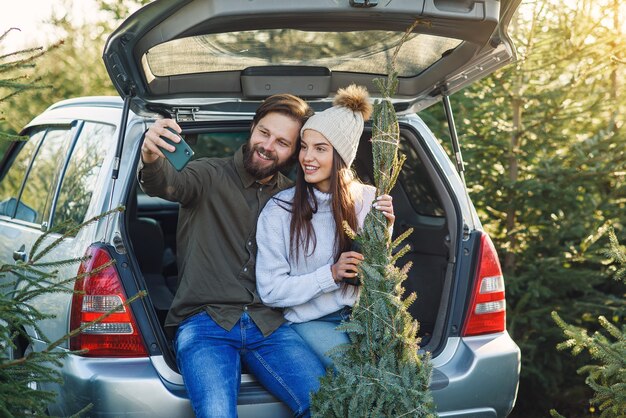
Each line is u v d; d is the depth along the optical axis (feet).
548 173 16.35
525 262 16.69
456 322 10.64
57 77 25.16
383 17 9.32
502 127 16.78
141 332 9.55
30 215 13.24
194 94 10.96
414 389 8.69
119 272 9.67
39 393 8.22
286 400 9.47
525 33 16.49
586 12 16.55
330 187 9.72
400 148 12.49
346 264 9.48
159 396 9.34
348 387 8.75
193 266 9.84
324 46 10.37
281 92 11.12
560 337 15.99
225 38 9.80
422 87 11.43
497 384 10.49
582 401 16.33
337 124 9.62
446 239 11.37
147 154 9.03
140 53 9.52
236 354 9.61
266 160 9.78
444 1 9.25
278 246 9.75
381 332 8.89
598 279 16.06
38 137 14.56
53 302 10.46
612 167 16.03
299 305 9.93
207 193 9.86
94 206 10.20
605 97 17.31
